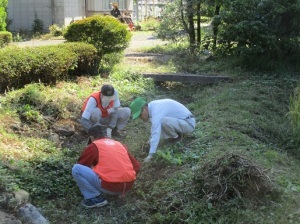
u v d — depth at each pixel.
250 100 5.39
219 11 7.79
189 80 6.41
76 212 3.06
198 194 2.99
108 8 13.70
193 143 3.90
